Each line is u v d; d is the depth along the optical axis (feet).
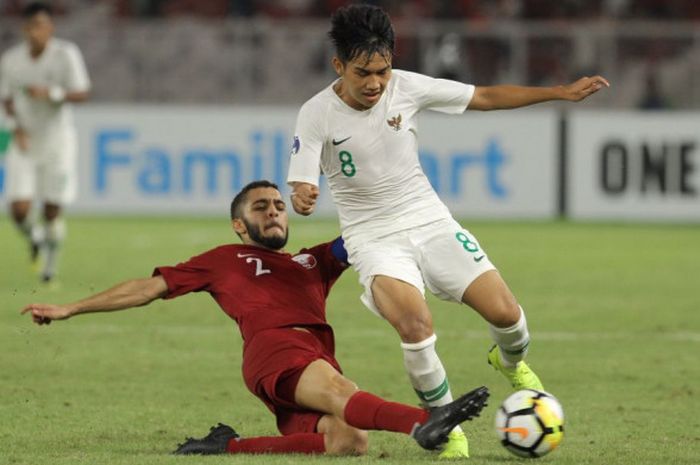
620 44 282.97
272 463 72.38
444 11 311.88
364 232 82.84
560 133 269.85
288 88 285.64
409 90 82.99
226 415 94.17
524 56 281.54
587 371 113.50
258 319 78.89
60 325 139.54
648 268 196.85
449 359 119.65
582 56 282.77
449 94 83.46
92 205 272.72
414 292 79.36
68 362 116.78
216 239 229.45
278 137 269.44
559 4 315.58
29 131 180.34
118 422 90.79
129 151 271.28
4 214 276.41
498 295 81.46
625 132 269.44
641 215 270.46
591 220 271.28
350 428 75.36
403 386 106.22
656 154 269.03
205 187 271.08
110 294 78.64
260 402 99.30
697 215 269.44
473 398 68.18
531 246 226.58
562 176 270.46
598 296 165.48
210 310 153.17
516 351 85.20
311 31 285.43
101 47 283.79
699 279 184.34
